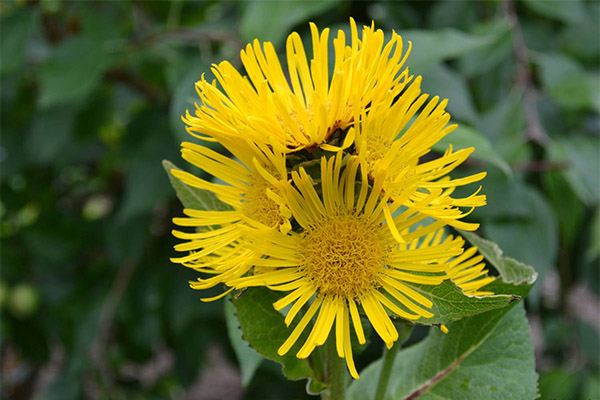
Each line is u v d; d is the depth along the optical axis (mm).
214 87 429
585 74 705
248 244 423
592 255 766
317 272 428
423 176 424
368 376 508
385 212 415
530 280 460
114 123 1113
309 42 641
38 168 1029
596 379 762
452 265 454
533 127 684
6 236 1031
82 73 686
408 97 428
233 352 1019
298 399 1010
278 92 426
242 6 645
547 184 699
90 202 1232
